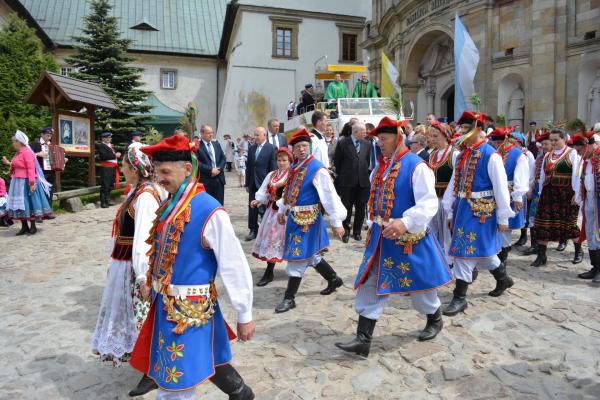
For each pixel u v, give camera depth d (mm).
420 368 3504
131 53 31719
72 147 12211
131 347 3174
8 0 21953
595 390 3162
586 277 5645
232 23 29750
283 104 28625
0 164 12641
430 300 3840
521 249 7246
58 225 9750
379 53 24156
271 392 3219
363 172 7781
